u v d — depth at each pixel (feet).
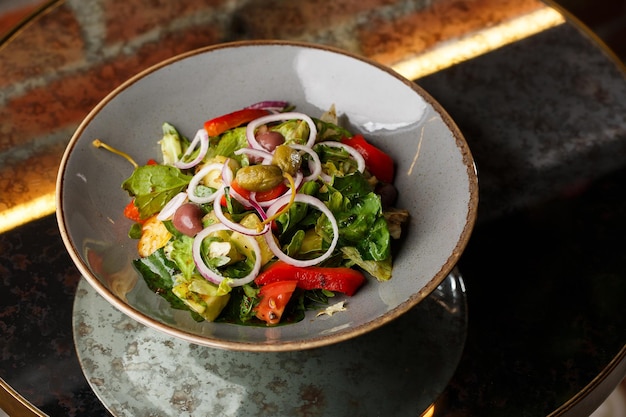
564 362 2.19
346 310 2.16
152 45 2.79
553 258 2.37
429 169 2.34
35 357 2.18
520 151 2.57
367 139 2.47
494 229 2.42
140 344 2.19
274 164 2.27
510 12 2.91
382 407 2.12
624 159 2.56
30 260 2.35
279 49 2.51
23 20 2.86
